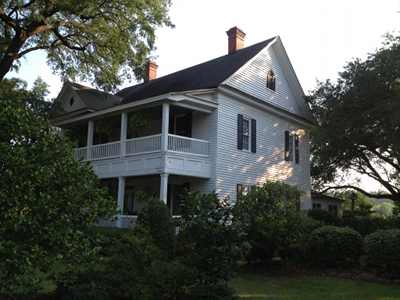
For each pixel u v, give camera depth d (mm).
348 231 12609
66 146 6113
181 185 19859
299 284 10273
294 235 12359
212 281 7773
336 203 35438
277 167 22562
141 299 7047
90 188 6004
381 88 21719
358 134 23078
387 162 25422
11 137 5648
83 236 5980
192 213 8031
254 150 21000
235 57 22672
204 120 19531
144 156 18172
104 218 6270
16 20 19016
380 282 10625
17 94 6668
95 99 25938
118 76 22172
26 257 5258
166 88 23672
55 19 19344
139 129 21484
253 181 20672
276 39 22797
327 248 12414
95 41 20938
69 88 26422
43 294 7207
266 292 9125
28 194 5340
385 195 30281
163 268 7602
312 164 29688
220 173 18828
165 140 17328
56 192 5598
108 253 8031
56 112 25391
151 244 8414
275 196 12531
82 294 6805
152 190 21125
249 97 20625
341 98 23250
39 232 5355
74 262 5945
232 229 7867
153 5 19594
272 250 12648
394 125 20750
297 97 24984
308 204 24734
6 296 6719
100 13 19484
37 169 5457
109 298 7098
